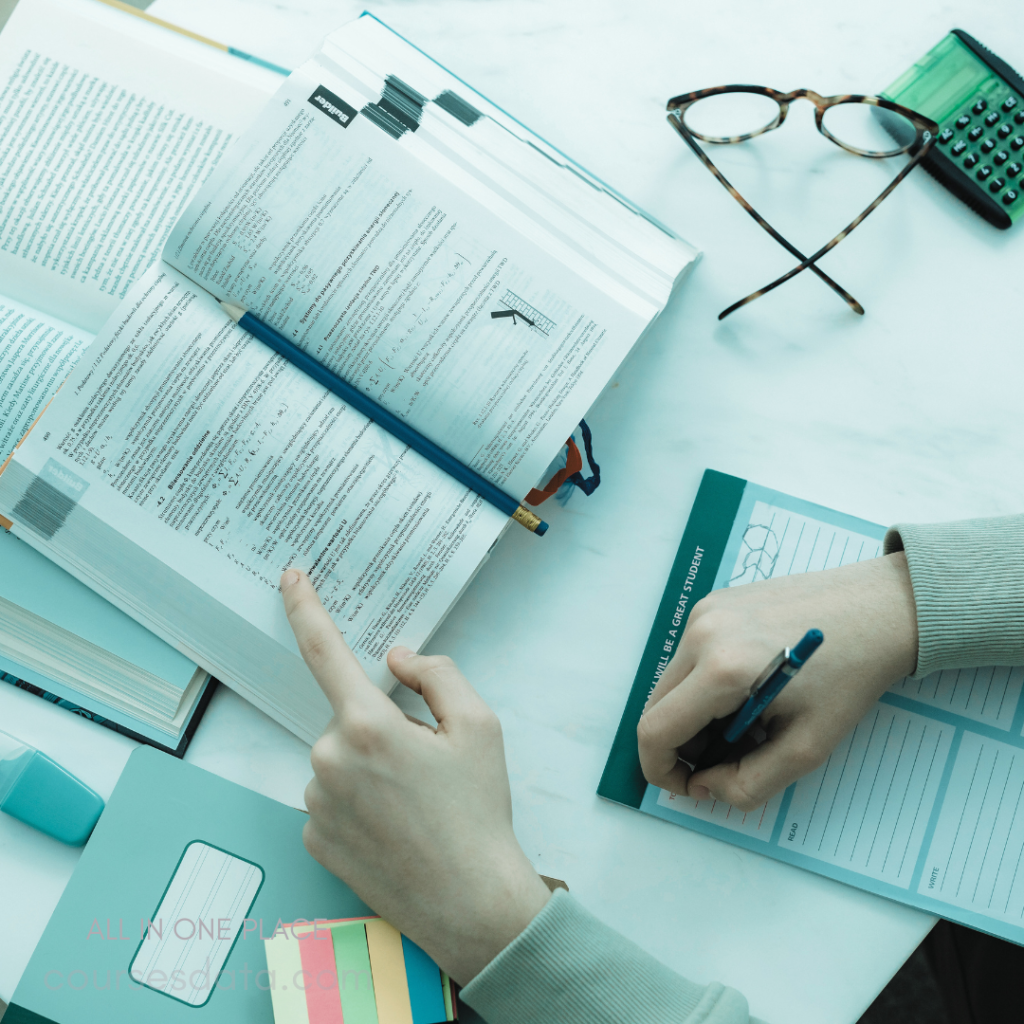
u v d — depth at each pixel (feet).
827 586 1.80
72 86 2.07
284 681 1.91
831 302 2.10
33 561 1.98
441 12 2.19
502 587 2.07
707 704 1.66
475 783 1.69
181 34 2.08
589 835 1.97
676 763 1.87
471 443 1.85
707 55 2.15
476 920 1.62
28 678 2.00
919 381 2.08
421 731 1.70
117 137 2.05
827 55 2.14
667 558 2.06
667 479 2.09
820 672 1.70
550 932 1.57
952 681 1.94
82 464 1.87
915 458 2.06
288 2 2.20
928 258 2.09
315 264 1.83
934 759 1.92
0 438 1.98
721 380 2.11
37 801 1.91
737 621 1.71
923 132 2.01
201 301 1.87
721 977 1.90
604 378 1.82
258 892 1.85
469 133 1.90
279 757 1.99
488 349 1.84
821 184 2.13
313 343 1.86
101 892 1.83
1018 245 2.07
